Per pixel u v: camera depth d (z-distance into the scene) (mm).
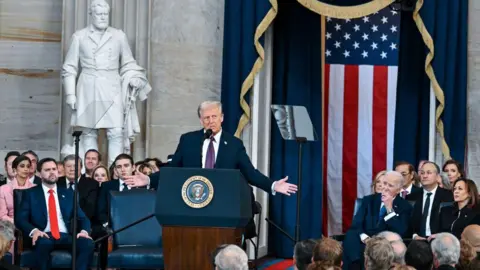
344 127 18219
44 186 13023
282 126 12383
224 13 16766
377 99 18203
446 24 16406
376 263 8547
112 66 16109
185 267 10031
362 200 13727
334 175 18219
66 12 16859
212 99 17234
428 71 16484
